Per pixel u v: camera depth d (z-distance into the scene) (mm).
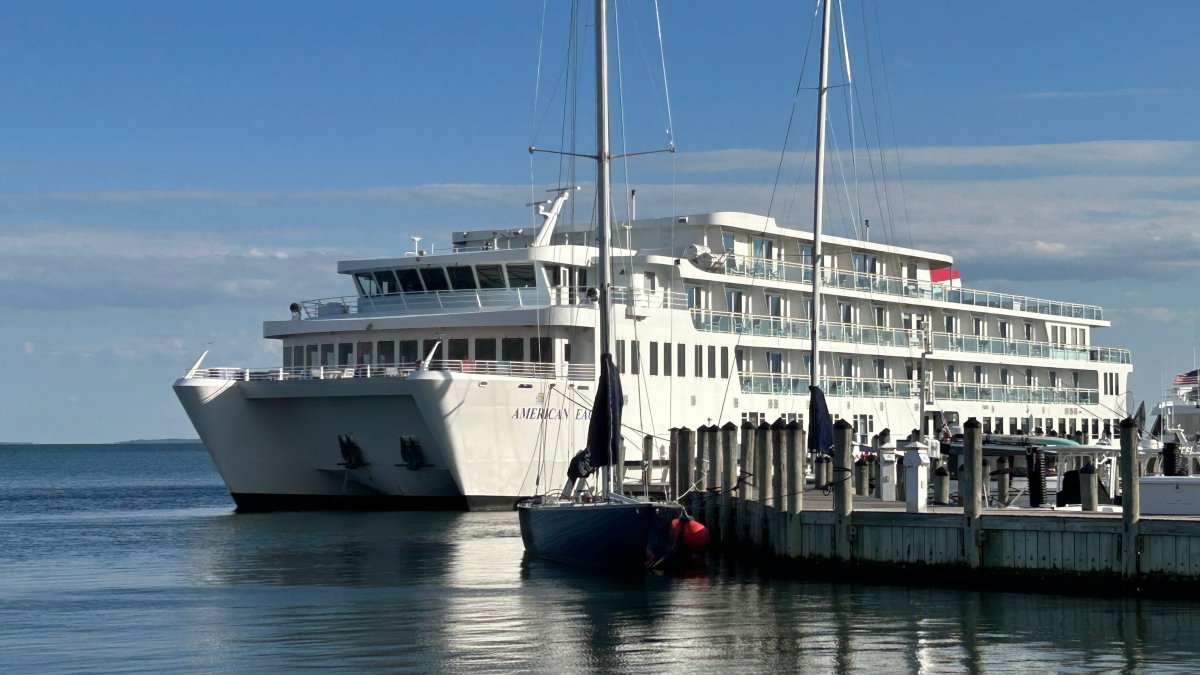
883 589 34500
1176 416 60156
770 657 27516
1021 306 82812
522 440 52531
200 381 54406
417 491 55594
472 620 31484
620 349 55219
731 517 42594
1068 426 84062
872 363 70750
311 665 26922
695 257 61188
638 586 36188
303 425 55594
